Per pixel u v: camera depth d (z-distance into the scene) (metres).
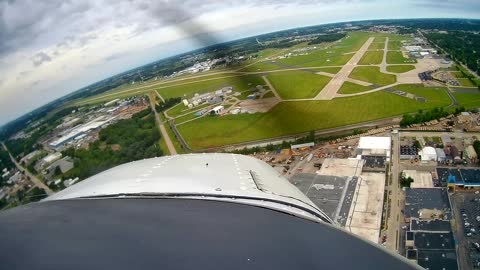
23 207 4.99
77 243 3.49
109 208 4.64
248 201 5.34
